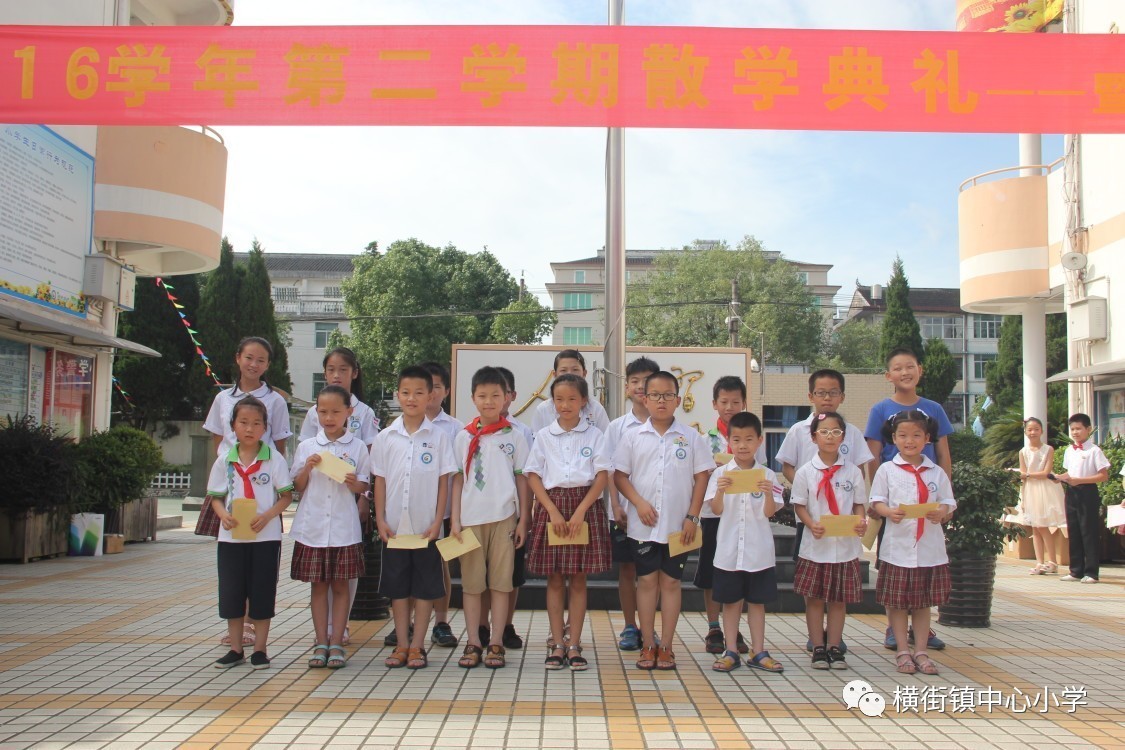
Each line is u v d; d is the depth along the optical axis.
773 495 4.84
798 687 4.39
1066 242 11.16
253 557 4.71
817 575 4.80
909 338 31.70
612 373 6.76
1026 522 9.27
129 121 5.56
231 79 5.57
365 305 27.36
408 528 4.77
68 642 5.27
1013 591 7.84
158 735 3.53
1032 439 9.39
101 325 10.68
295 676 4.52
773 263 32.41
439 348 26.75
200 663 4.77
